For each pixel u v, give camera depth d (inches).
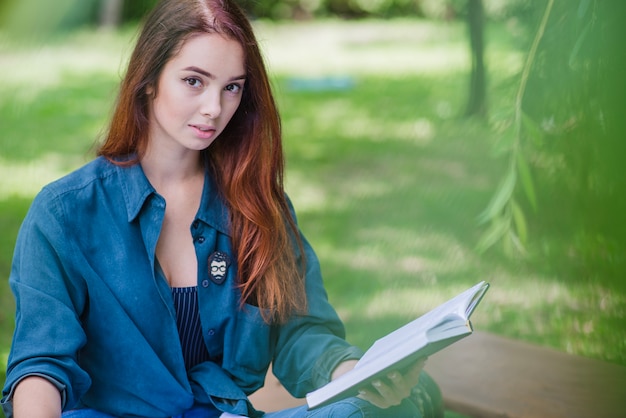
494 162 282.0
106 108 355.3
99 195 81.3
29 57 429.7
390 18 622.5
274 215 86.0
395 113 361.1
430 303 191.2
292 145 320.2
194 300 83.7
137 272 80.7
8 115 343.0
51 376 74.2
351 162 298.0
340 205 256.7
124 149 83.0
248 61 81.2
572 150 94.5
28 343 76.0
